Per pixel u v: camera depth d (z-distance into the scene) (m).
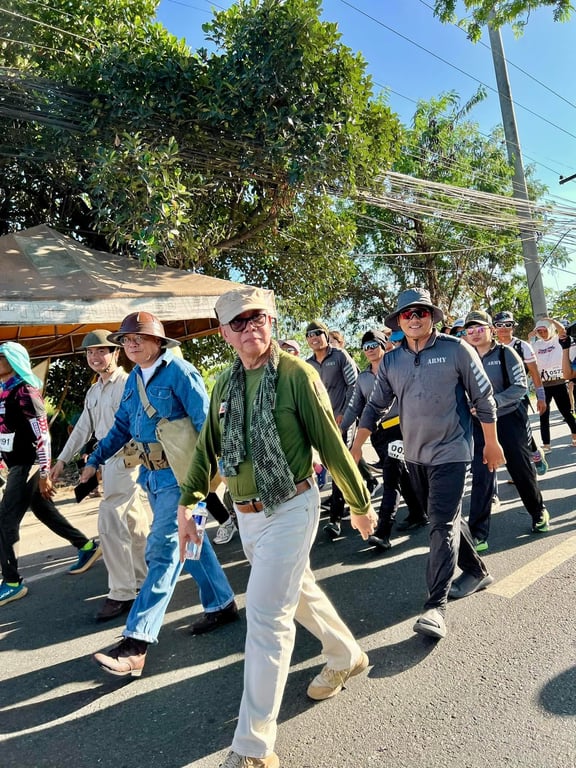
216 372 11.19
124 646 2.93
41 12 8.84
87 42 8.53
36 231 7.24
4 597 4.23
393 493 4.61
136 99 7.69
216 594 3.40
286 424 2.21
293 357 2.32
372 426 3.51
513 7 10.40
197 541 2.56
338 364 5.80
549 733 2.22
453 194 10.95
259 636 2.12
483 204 11.63
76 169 9.24
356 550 4.64
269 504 2.17
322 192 9.05
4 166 9.08
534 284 13.54
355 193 8.99
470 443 3.19
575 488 5.80
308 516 2.23
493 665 2.73
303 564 2.22
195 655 3.15
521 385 4.30
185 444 3.11
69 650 3.38
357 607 3.55
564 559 3.92
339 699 2.58
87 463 3.60
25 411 4.14
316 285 11.52
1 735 2.57
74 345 8.91
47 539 6.09
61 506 7.41
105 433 4.11
